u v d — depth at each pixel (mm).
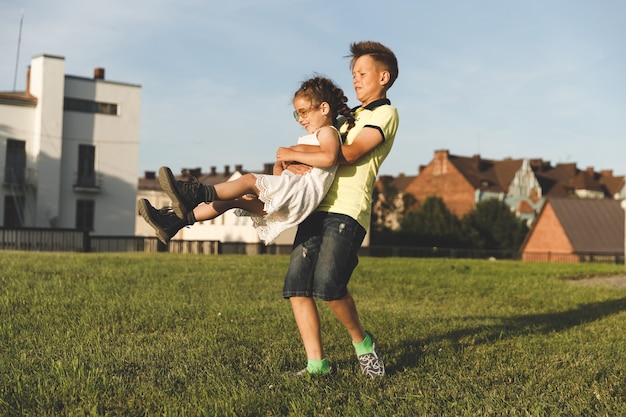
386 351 5336
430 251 48062
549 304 10531
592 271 21328
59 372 4059
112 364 4375
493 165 83062
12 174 43500
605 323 7875
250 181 3883
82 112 45438
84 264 14148
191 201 3734
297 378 4094
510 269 21328
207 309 7590
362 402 3643
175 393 3713
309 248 4051
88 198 45625
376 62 4199
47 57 43781
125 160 46719
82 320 6242
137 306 7422
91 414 3264
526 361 5039
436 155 79250
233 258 21922
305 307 4145
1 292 8180
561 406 3699
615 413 3588
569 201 58969
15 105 43656
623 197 95562
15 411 3301
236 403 3518
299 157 3877
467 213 64750
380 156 4125
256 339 5660
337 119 4250
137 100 47062
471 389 4039
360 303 9547
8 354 4637
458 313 8844
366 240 55406
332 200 4031
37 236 32375
